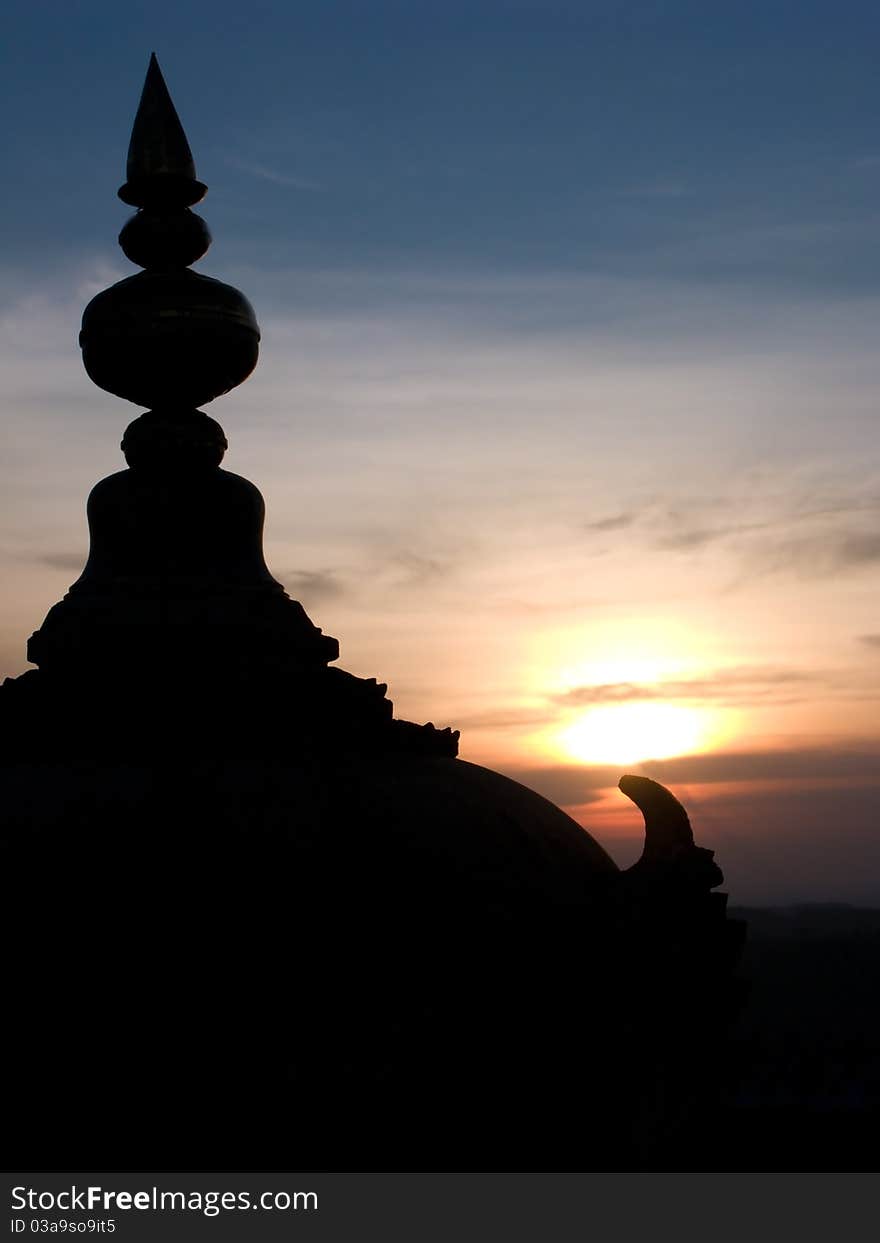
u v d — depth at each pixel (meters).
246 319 7.20
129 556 7.00
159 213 7.30
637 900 6.71
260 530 7.29
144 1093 5.94
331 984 6.05
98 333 7.09
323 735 6.80
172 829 6.15
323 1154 6.00
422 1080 6.09
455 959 6.23
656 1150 6.64
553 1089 6.40
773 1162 10.04
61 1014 5.98
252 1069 5.96
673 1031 6.72
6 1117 5.98
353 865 6.21
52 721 6.70
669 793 7.02
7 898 6.07
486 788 6.95
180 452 7.09
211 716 6.67
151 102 7.41
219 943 6.01
